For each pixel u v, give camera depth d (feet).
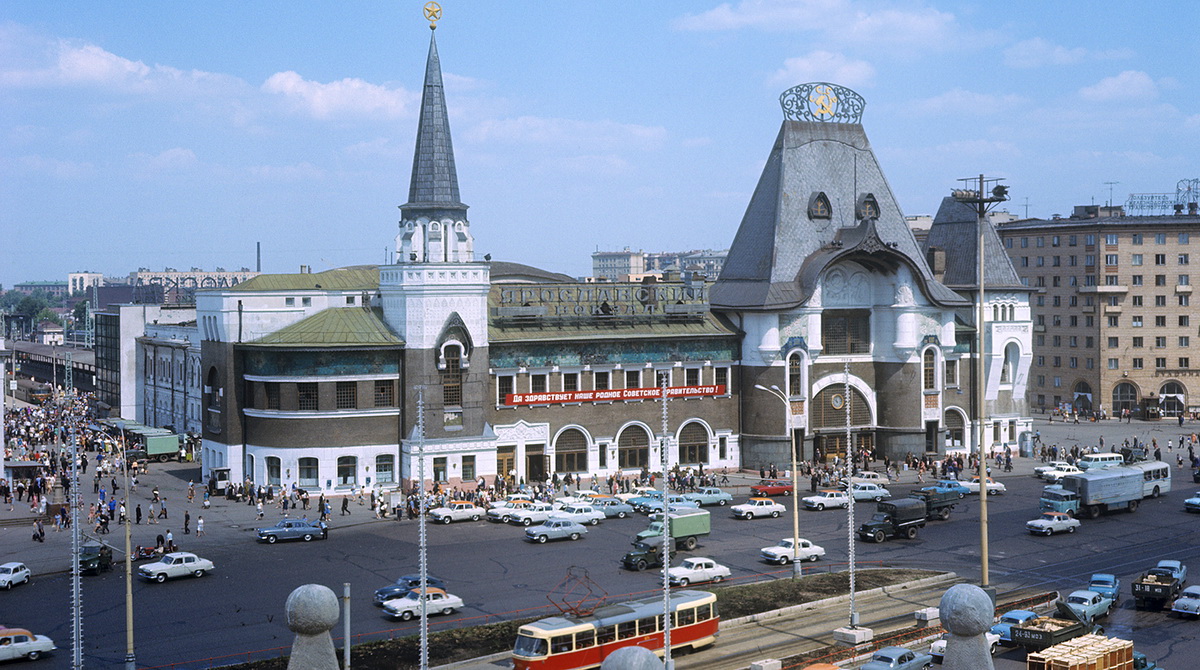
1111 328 571.28
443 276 343.05
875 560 259.19
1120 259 568.82
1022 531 294.87
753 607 214.48
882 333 407.23
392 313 350.64
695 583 233.55
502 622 204.03
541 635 172.55
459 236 348.79
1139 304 570.46
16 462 357.20
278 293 352.90
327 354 336.49
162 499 334.65
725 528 296.51
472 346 348.18
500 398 358.84
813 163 410.93
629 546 272.31
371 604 218.79
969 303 424.05
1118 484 316.19
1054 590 229.45
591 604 214.48
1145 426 536.83
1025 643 185.16
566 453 369.09
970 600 60.23
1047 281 595.06
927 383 409.69
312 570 246.68
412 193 348.79
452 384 347.77
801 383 393.29
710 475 383.24
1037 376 604.08
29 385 638.94
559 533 278.46
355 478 341.00
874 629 200.13
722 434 392.68
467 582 236.43
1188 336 569.23
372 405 342.23
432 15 351.67
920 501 291.38
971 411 422.41
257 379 340.18
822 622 207.62
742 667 180.14
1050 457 416.87
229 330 346.54
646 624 182.80
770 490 343.87
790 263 397.19
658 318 388.37
